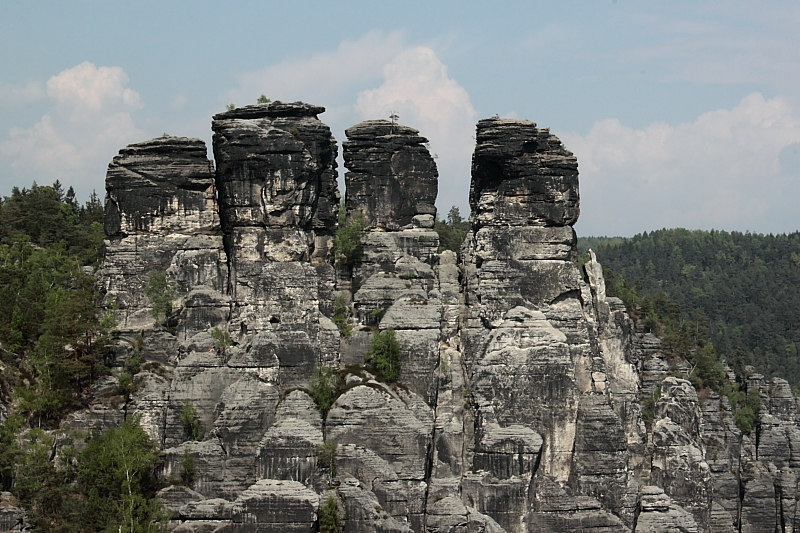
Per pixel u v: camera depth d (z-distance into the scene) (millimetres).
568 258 160500
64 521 134625
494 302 157625
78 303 152625
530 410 152750
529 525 148000
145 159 160750
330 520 135875
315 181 158625
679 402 185000
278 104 159125
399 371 150125
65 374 149750
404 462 144250
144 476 141500
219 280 159250
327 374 147875
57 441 144250
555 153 161375
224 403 144875
